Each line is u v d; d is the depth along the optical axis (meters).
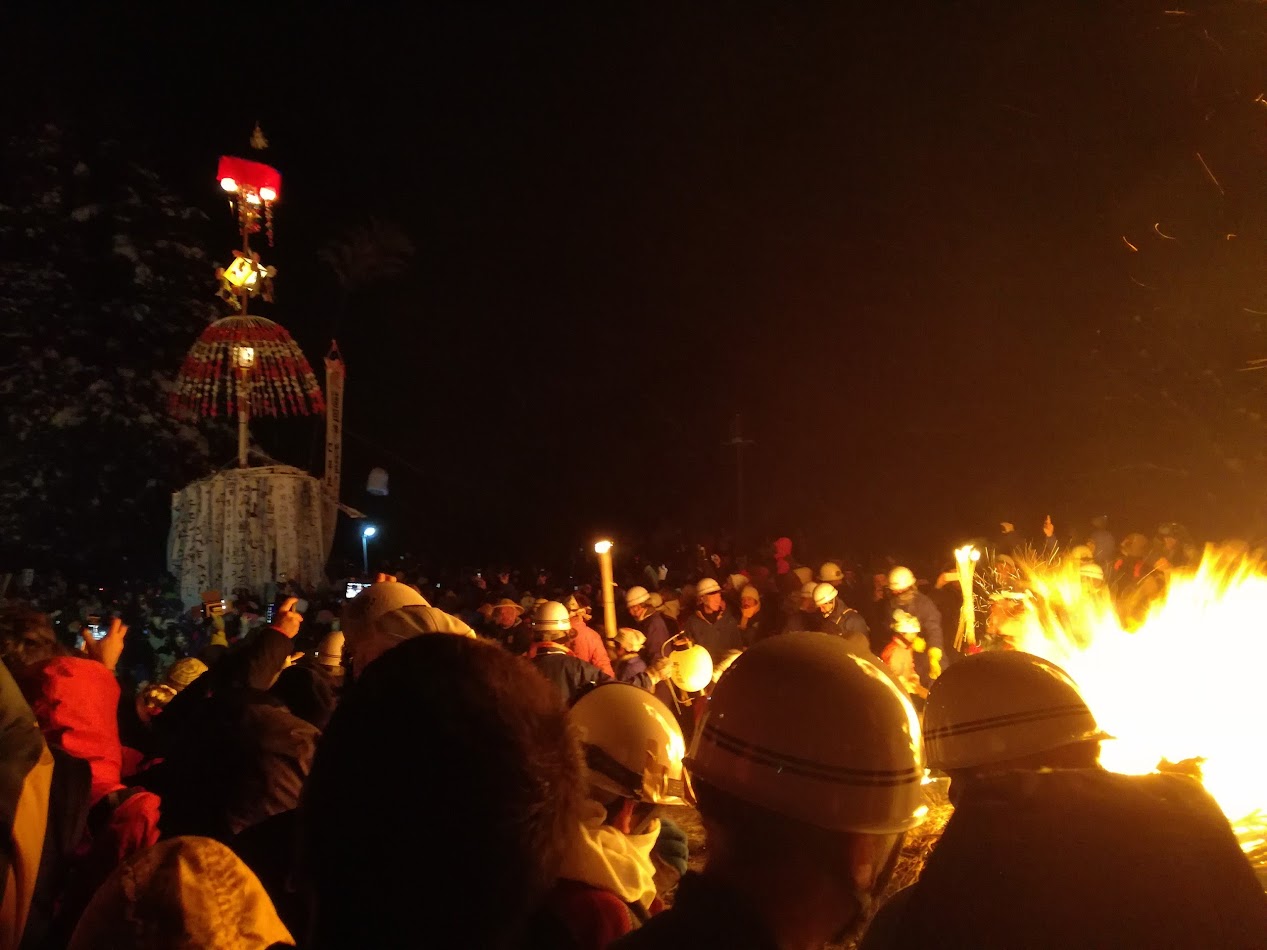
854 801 1.43
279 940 1.90
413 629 3.00
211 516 16.64
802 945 1.44
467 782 1.19
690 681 6.65
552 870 1.27
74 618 15.13
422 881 1.17
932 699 1.99
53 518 21.19
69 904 2.77
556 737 1.31
